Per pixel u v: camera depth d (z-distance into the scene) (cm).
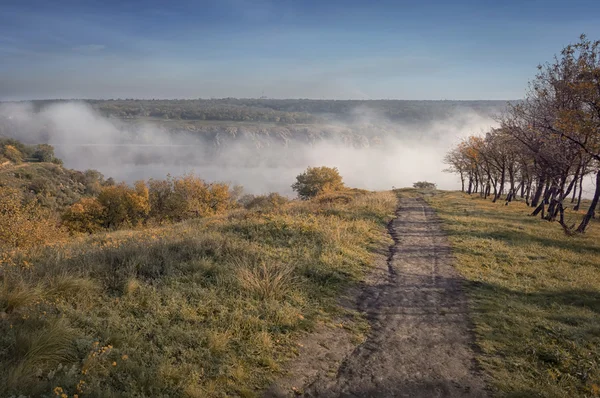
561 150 1906
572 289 917
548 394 471
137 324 522
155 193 4100
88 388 362
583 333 645
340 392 455
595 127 1439
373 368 518
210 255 873
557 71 1806
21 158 12206
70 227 3450
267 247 1005
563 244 1529
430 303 789
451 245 1376
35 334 429
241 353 498
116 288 633
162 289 643
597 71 1423
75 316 509
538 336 635
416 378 500
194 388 405
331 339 592
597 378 512
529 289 912
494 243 1429
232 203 4759
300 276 814
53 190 8775
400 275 979
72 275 625
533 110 1956
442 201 3303
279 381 459
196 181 4216
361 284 874
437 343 608
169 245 899
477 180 5166
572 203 4122
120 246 875
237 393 421
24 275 620
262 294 683
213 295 646
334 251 1045
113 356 436
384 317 705
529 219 2269
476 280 955
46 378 378
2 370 367
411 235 1548
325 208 1873
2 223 1479
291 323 604
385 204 2422
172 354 468
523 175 3397
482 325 680
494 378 508
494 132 2789
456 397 462
